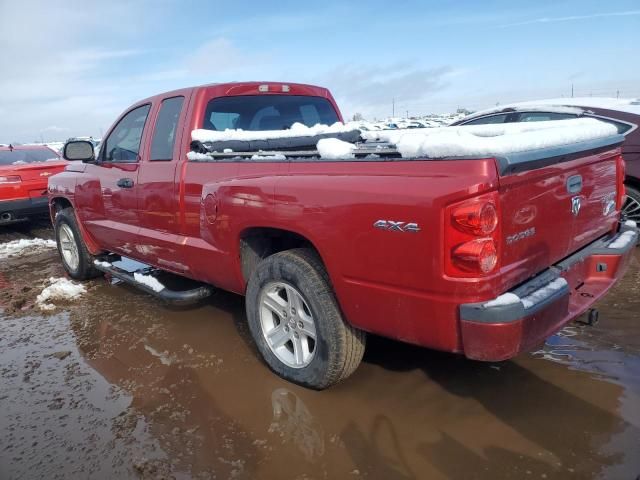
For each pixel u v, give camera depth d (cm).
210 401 306
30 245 815
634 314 380
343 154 270
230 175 330
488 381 305
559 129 277
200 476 242
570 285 288
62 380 346
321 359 289
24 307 504
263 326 326
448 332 231
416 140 235
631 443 242
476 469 234
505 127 318
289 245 343
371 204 241
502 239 223
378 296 250
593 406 273
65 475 249
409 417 276
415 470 236
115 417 296
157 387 327
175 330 417
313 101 485
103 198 474
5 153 986
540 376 306
